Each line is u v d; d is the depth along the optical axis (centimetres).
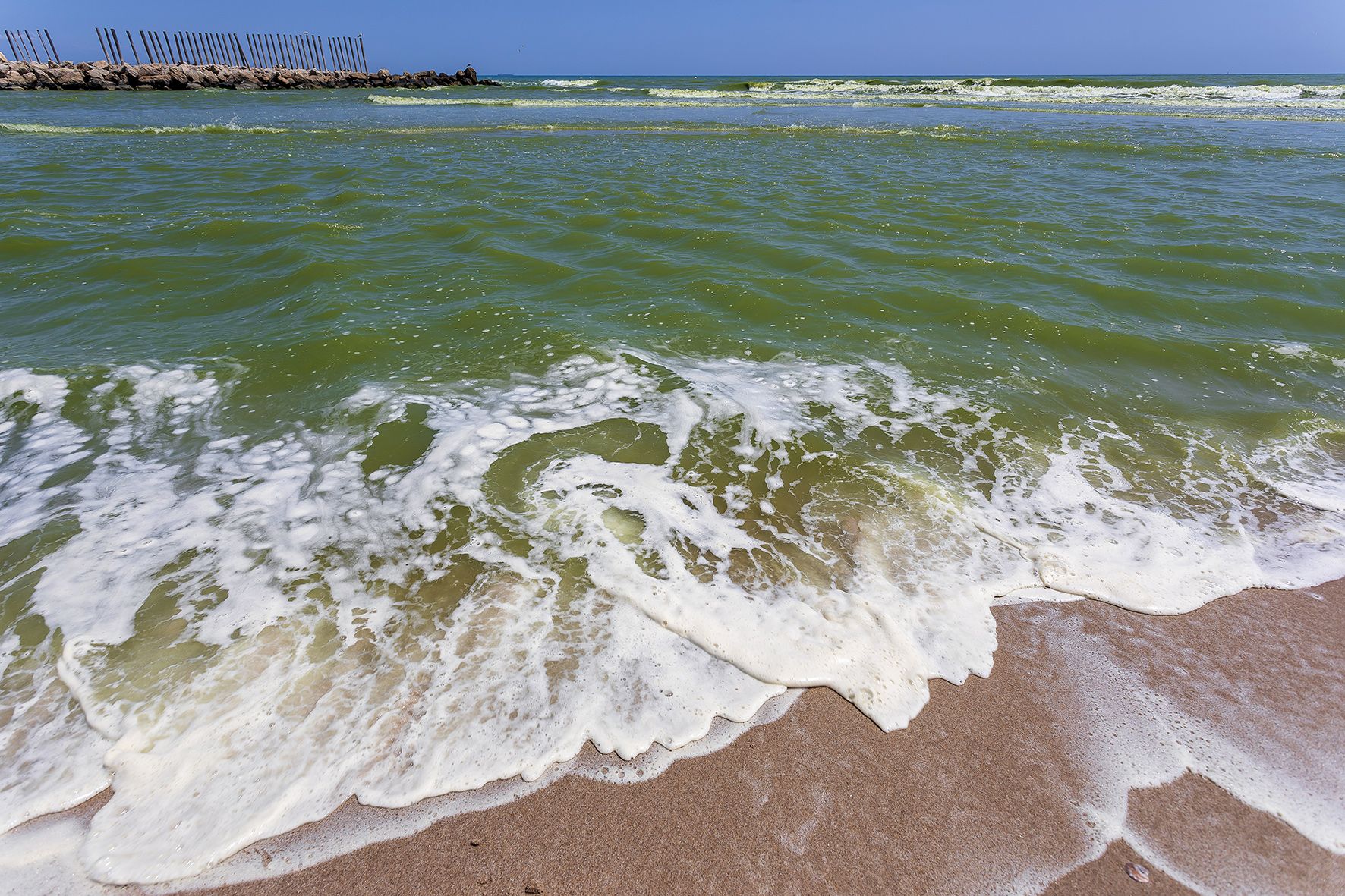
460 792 187
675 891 167
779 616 246
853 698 217
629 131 2036
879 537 292
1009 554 284
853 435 375
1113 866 173
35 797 182
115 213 850
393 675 219
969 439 373
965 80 4559
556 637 235
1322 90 3347
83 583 254
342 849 173
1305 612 255
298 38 6838
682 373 446
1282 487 334
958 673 228
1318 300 590
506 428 373
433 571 265
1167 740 206
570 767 194
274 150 1529
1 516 291
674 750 199
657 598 253
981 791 191
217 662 222
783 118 2506
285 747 196
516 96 3953
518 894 166
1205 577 272
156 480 321
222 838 174
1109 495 326
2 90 4134
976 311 553
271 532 286
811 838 179
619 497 314
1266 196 1036
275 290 594
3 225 754
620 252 731
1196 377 453
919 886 169
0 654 223
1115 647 239
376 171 1223
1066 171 1297
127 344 474
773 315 553
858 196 1039
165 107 2981
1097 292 605
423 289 605
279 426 374
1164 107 2948
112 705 206
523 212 915
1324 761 200
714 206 966
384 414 384
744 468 341
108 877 166
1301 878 171
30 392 396
